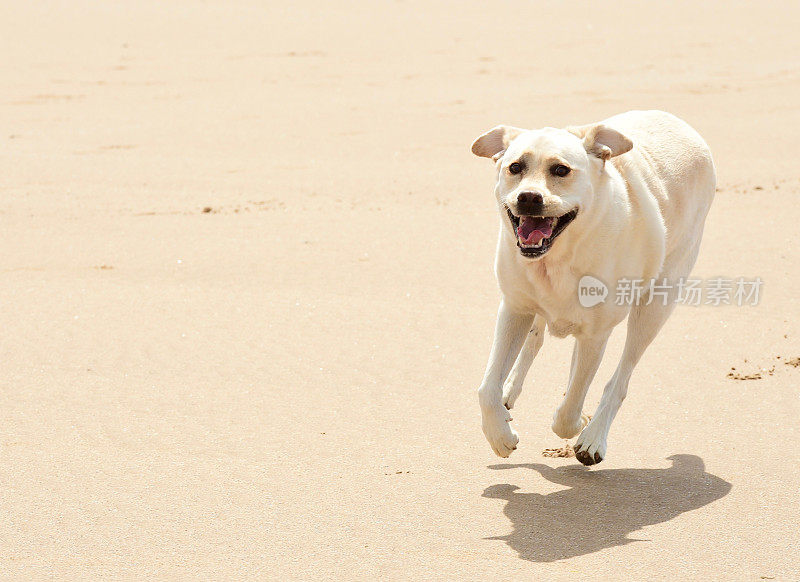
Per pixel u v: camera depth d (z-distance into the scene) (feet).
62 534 24.94
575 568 22.86
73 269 47.78
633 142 26.89
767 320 38.65
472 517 25.52
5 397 33.53
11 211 59.11
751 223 51.83
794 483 26.86
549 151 25.50
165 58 123.03
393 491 27.02
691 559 23.20
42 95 101.50
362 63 117.19
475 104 91.15
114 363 36.29
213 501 26.55
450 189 62.90
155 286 44.93
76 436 30.63
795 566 22.79
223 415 32.01
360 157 73.00
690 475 27.63
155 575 22.95
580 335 27.89
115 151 76.64
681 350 36.22
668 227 29.45
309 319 40.32
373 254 49.16
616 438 30.22
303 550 23.97
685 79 100.32
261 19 154.30
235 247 50.96
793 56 113.60
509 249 26.78
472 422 31.35
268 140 79.61
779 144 71.51
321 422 31.42
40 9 164.14
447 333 38.47
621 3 169.89
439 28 143.74
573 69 109.40
